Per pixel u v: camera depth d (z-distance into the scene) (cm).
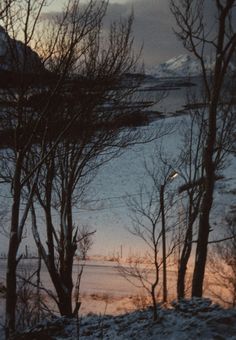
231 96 1182
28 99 733
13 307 725
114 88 808
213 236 3256
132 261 2894
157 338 661
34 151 925
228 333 655
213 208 3866
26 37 654
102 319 814
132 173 5241
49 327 791
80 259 3012
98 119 891
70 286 972
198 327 672
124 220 3956
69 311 961
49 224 972
